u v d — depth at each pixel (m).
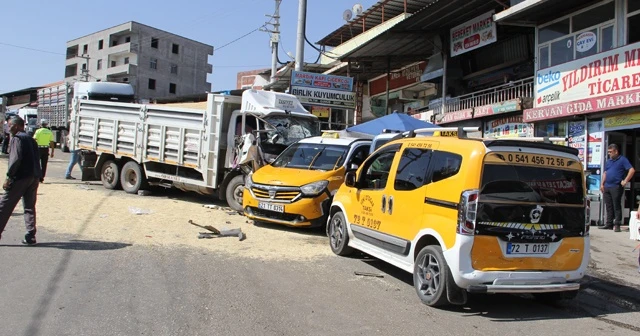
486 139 5.12
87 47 72.06
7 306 4.50
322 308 4.98
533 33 15.78
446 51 18.09
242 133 11.12
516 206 4.94
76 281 5.32
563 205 5.16
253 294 5.27
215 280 5.69
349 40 27.30
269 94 11.87
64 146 28.00
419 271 5.45
